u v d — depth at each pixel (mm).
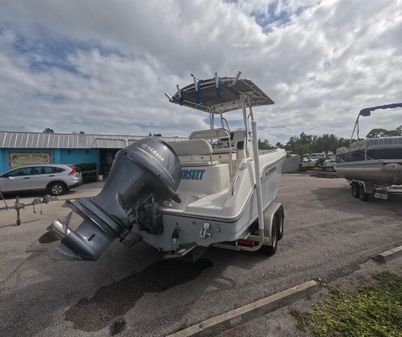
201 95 4598
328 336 2004
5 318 2396
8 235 5066
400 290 2635
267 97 4773
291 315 2289
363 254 3609
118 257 3746
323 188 10883
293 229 4898
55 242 4590
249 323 2209
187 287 2861
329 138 51156
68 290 2881
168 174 2672
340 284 2803
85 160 17969
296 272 3119
